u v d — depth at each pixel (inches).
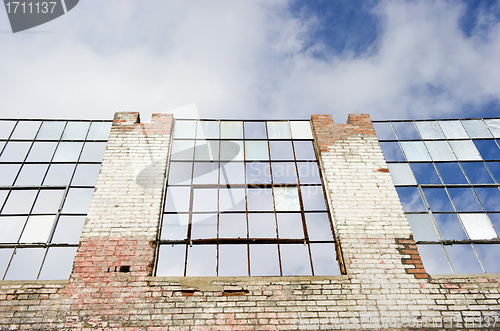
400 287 149.9
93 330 131.3
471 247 173.3
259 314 139.4
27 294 141.2
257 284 148.7
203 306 140.8
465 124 235.1
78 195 185.9
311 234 173.3
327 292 147.0
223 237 170.6
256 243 169.5
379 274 153.6
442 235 177.9
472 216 186.9
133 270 149.9
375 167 196.5
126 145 199.3
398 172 206.8
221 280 149.6
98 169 198.5
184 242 166.7
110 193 176.2
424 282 152.2
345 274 155.9
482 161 213.6
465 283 153.2
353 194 183.0
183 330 133.2
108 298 140.8
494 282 154.2
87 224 163.8
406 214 186.4
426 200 193.8
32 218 175.5
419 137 226.7
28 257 160.9
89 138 214.2
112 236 160.4
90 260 151.9
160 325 134.2
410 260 159.5
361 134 215.0
